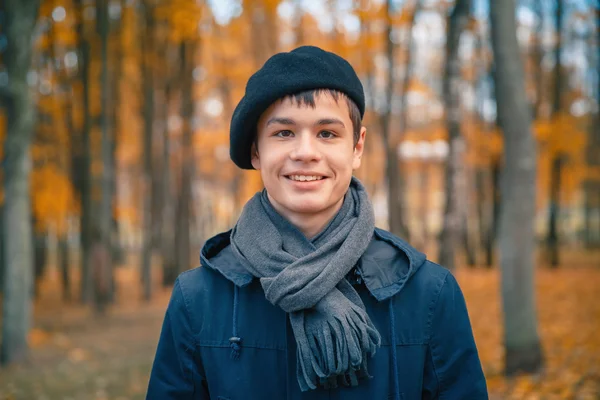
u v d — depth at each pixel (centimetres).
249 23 1262
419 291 134
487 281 1421
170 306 143
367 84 1333
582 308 944
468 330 137
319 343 120
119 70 1320
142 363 683
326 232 133
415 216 3042
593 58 1745
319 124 129
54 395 530
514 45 522
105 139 1183
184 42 1308
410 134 1365
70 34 1154
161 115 1619
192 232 2550
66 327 1008
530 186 532
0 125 886
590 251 2389
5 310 703
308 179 129
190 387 138
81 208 1314
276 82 128
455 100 803
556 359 597
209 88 1588
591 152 1914
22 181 715
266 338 131
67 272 1537
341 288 128
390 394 128
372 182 2162
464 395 133
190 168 1545
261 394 129
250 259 129
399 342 130
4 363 689
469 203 2197
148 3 1228
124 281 2045
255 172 1470
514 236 536
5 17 691
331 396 126
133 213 1930
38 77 1163
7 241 709
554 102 1540
